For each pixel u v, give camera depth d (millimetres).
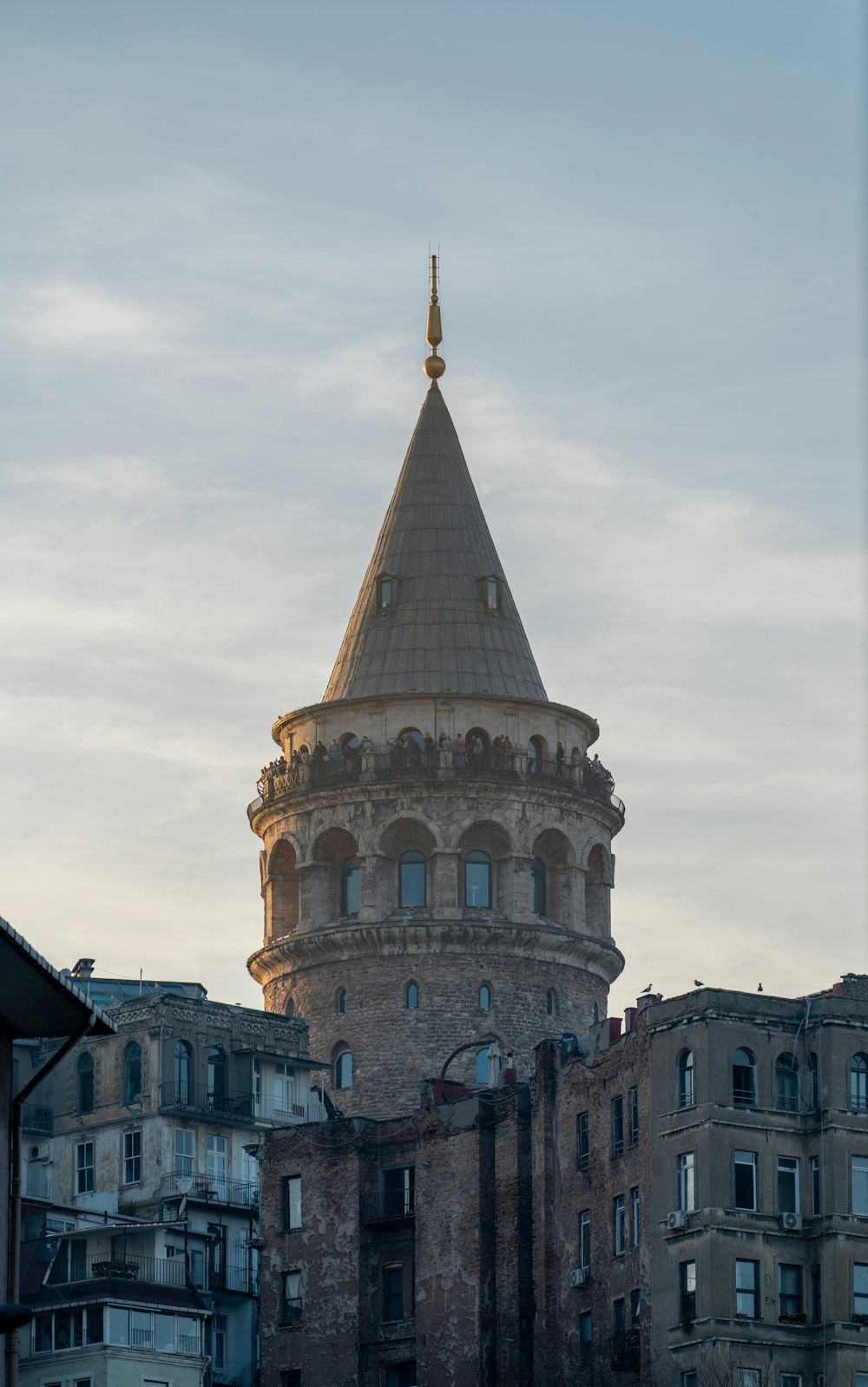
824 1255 105312
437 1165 121000
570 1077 116688
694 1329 104750
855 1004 109000
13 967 46500
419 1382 118250
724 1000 108312
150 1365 116625
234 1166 137625
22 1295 118500
